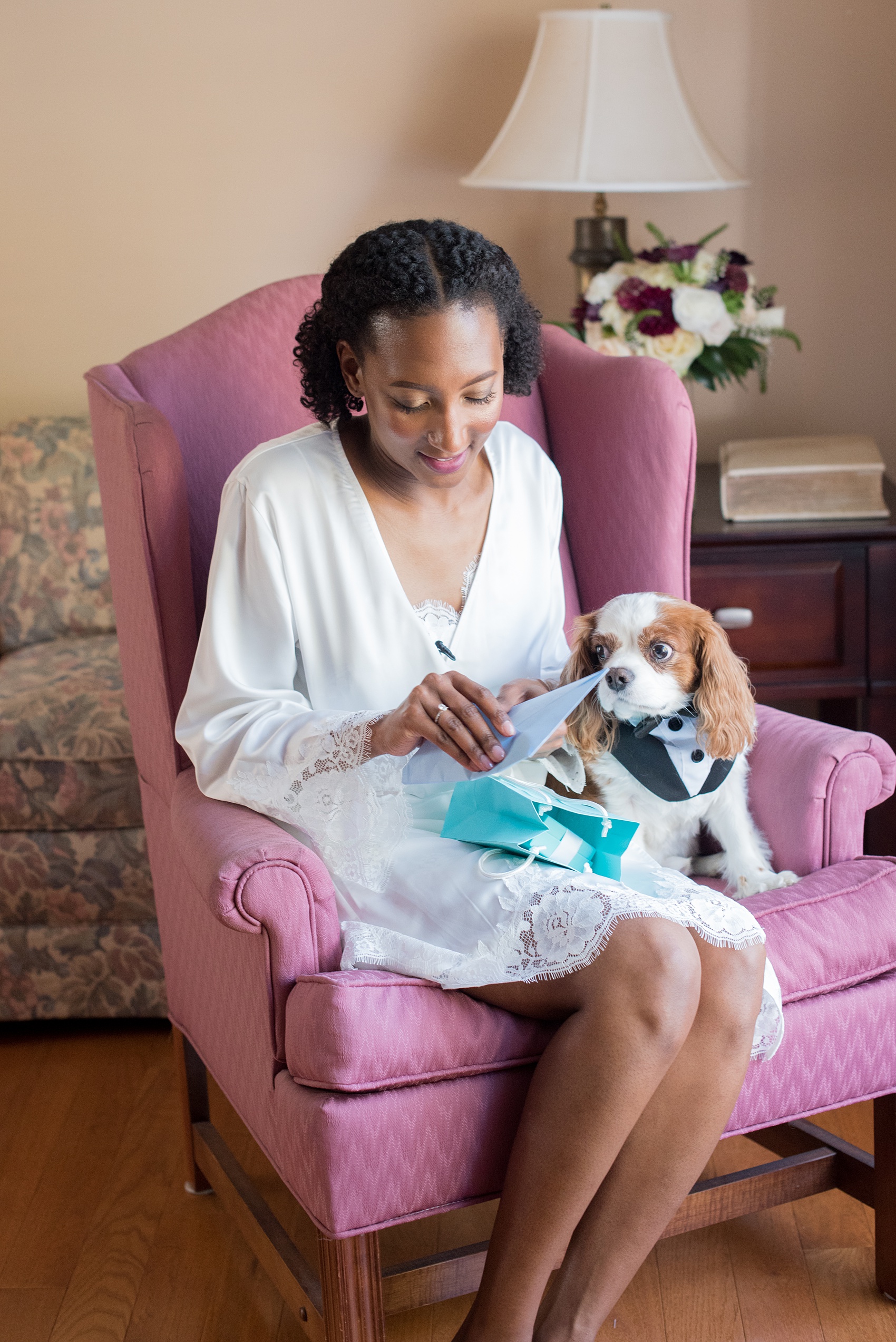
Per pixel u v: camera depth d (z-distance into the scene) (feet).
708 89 8.80
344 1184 3.99
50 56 8.73
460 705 4.16
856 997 4.66
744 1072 4.27
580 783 5.15
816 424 9.34
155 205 8.98
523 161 7.73
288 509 4.81
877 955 4.71
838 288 9.10
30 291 9.12
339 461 4.92
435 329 4.32
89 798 7.29
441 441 4.49
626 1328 5.12
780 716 5.55
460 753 4.17
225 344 5.96
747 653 7.48
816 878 4.94
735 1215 5.11
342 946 4.47
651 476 5.80
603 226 8.30
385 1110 4.02
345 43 8.73
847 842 5.16
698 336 7.74
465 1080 4.17
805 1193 5.27
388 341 4.38
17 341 9.22
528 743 4.02
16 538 8.73
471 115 8.84
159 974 7.50
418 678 4.94
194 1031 5.47
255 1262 5.62
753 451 7.92
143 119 8.84
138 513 5.20
